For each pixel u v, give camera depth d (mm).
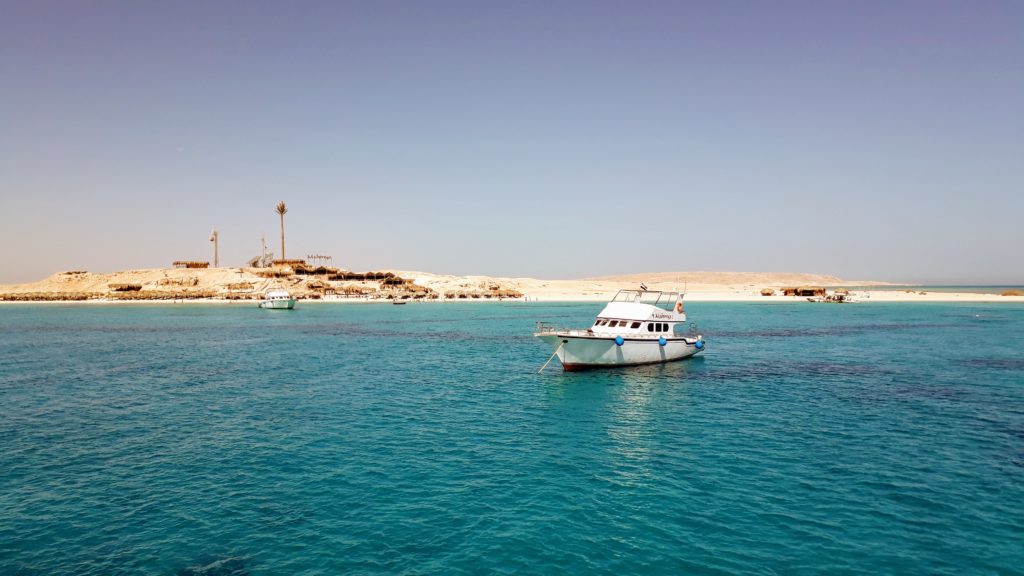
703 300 181125
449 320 104875
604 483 19859
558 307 154375
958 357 51438
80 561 14797
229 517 17312
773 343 63531
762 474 20688
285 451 23578
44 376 42594
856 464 21719
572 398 33938
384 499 18594
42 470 21422
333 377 41656
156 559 14898
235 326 92562
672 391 36000
